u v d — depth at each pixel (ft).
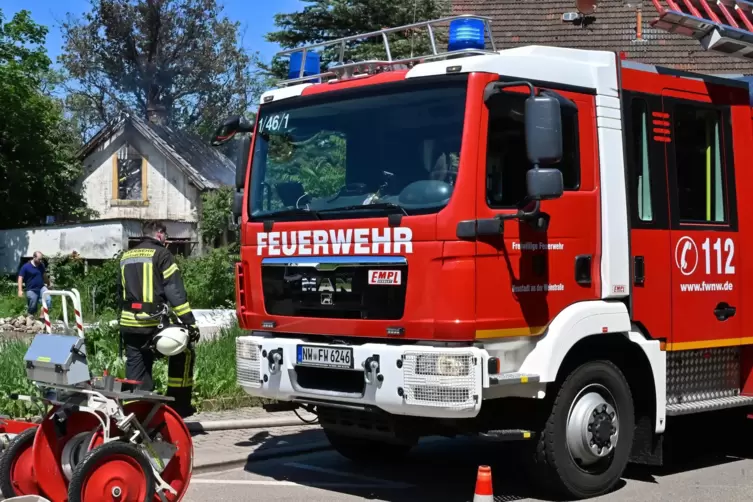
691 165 26.32
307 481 26.02
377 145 23.15
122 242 102.99
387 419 22.65
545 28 73.31
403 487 25.35
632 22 71.92
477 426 22.98
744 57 28.94
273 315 24.45
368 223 22.45
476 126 21.63
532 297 22.29
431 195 21.67
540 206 22.48
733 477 26.81
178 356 28.84
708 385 26.81
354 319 22.59
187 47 183.11
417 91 22.65
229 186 119.65
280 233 24.38
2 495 19.99
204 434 31.19
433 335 21.29
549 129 20.76
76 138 188.34
